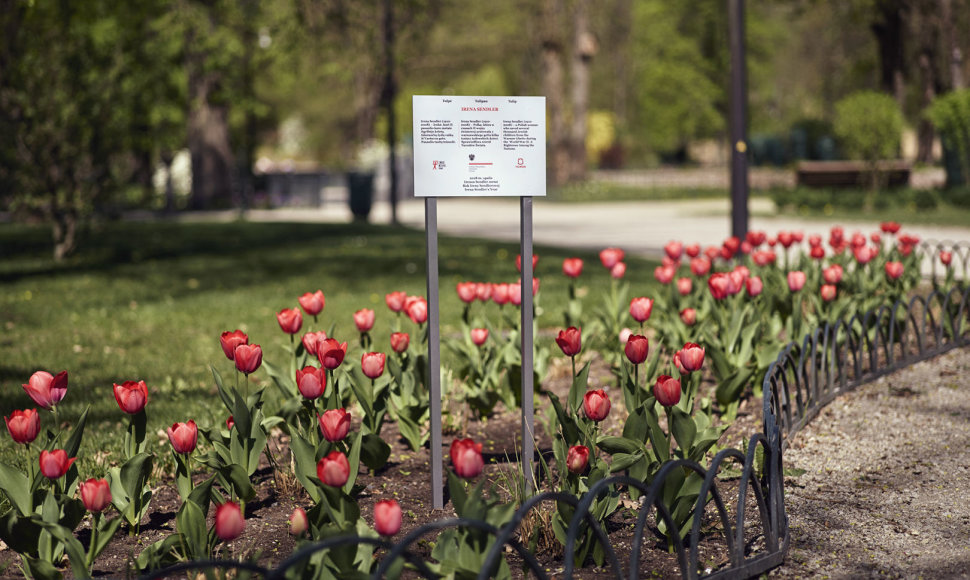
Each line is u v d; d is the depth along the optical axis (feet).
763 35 199.11
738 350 19.40
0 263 50.01
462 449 9.45
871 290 25.64
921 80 129.08
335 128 250.57
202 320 33.22
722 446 16.92
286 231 71.20
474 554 9.72
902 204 81.51
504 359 19.67
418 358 17.66
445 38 174.70
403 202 127.85
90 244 59.52
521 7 155.74
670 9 201.77
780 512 12.56
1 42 47.80
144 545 12.71
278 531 13.17
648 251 57.16
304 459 12.73
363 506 14.26
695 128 212.43
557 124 136.36
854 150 88.99
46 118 47.44
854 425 18.34
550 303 35.17
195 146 104.17
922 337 23.56
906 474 15.56
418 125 13.06
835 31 151.12
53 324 32.63
